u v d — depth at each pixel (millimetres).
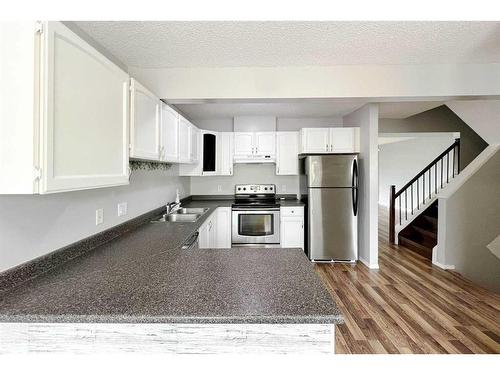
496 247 4309
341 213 4426
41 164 1103
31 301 1205
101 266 1646
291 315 1095
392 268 4188
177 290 1309
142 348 1160
